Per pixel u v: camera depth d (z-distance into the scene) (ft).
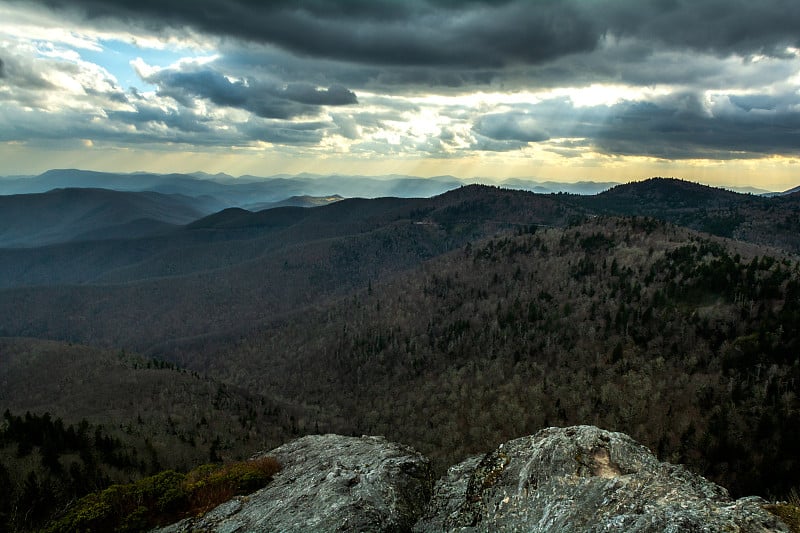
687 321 561.43
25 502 161.68
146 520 88.48
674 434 432.25
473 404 599.16
